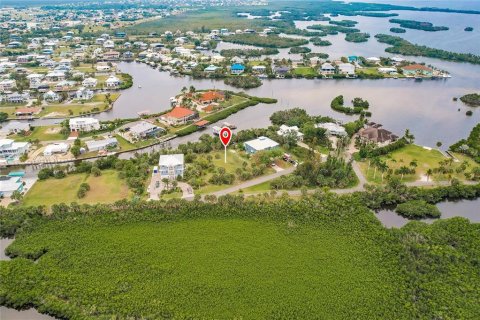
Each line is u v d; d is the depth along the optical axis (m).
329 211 117.00
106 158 152.38
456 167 147.12
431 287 87.62
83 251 100.19
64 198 126.19
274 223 112.94
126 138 178.38
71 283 89.50
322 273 93.38
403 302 84.38
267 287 89.31
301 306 84.06
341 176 135.25
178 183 136.12
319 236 106.94
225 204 120.31
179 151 160.12
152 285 89.56
